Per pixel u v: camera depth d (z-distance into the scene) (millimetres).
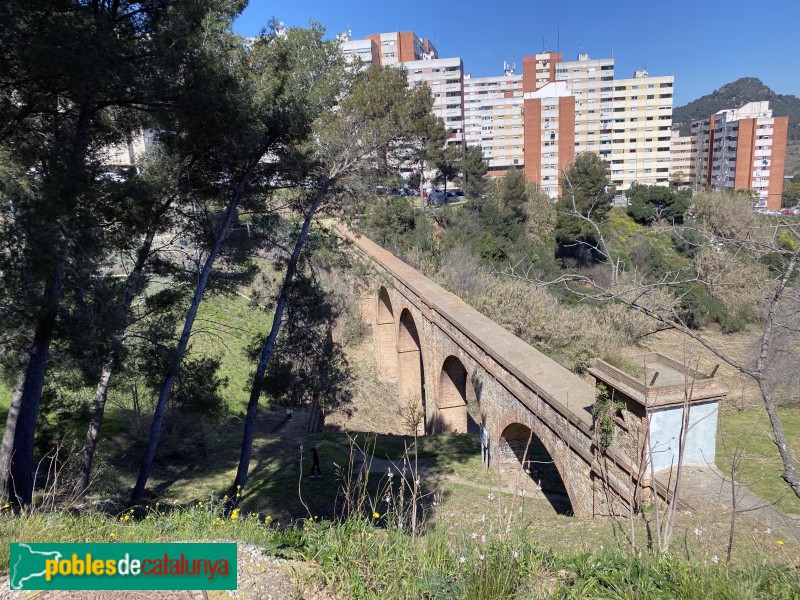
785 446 5773
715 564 4535
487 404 16000
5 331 8680
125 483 15031
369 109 24609
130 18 10383
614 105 75125
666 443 8930
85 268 9328
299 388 15055
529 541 5012
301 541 4883
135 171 11930
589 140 76438
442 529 5102
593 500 10430
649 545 4617
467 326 16906
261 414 22797
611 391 9672
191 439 18672
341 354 16828
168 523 6445
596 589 4160
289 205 15680
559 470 11867
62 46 8227
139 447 17891
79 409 11961
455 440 19797
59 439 12484
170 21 9977
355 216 16281
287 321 15938
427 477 15875
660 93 73938
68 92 9367
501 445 15531
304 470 16984
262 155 12938
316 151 14781
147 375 11727
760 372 6039
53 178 8844
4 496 9023
